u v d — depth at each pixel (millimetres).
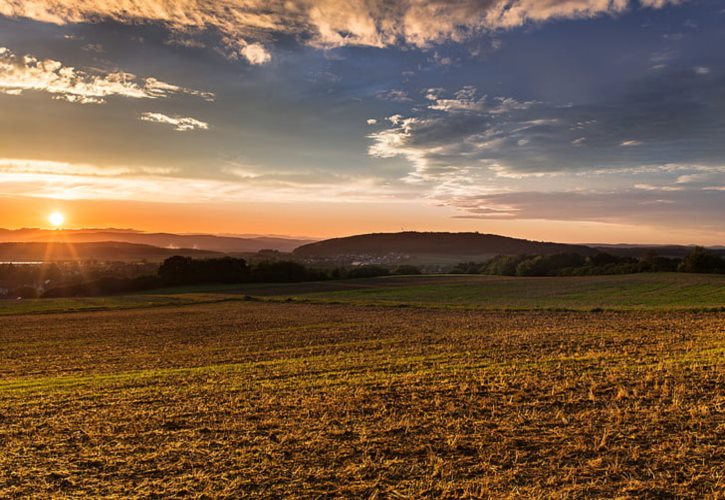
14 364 24641
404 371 18438
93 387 17391
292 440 10914
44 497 8531
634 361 18547
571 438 10562
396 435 11078
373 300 59781
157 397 15375
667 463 9219
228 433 11570
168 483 8961
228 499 8336
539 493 8188
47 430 12148
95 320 46031
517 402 13375
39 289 104562
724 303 46188
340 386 16000
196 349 27891
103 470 9625
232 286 90875
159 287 93000
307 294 72562
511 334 28781
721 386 14211
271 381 17438
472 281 86250
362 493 8422
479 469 9203
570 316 38469
